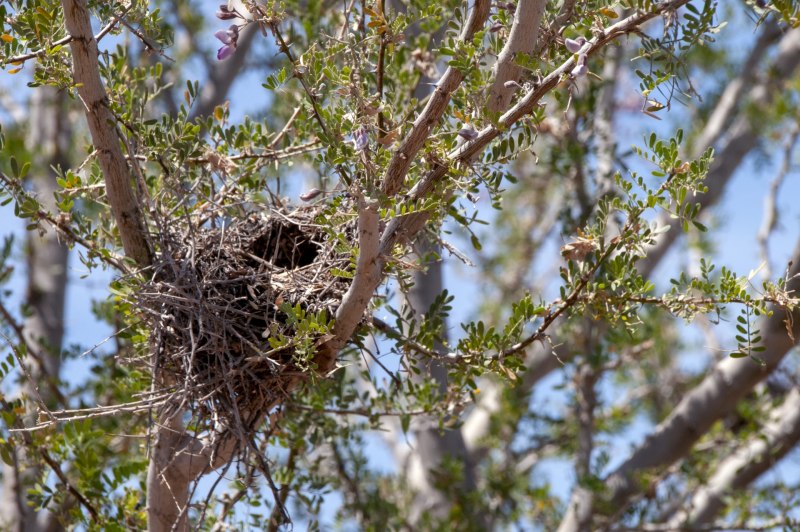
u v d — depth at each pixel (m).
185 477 7.30
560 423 12.87
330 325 6.24
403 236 6.41
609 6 6.31
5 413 8.01
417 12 7.42
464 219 6.74
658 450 12.03
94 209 9.95
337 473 10.93
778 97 14.78
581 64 5.84
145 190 6.96
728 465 12.95
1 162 13.11
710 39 6.09
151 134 7.18
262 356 6.34
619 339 10.93
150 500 7.37
